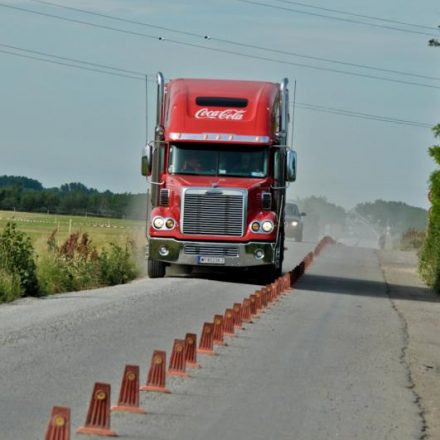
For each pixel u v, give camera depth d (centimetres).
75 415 2253
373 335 4078
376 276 7888
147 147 5875
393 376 3114
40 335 3391
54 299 4678
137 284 5600
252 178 5806
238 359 3192
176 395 2567
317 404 2602
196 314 4234
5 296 4541
